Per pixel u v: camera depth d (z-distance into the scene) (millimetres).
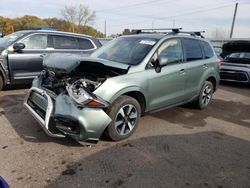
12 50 6117
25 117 4473
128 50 4375
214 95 7539
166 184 2760
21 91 6414
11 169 2867
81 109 3148
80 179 2756
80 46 7281
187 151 3557
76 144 3537
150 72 3969
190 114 5324
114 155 3303
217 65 5797
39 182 2668
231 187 2785
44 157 3158
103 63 3512
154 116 5004
